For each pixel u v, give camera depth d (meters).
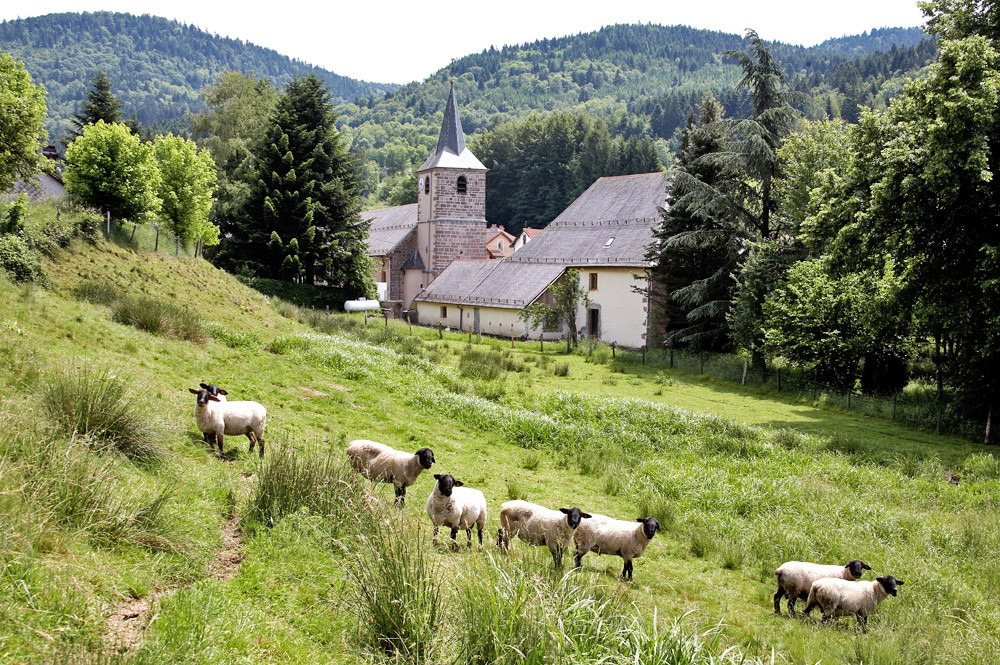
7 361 10.05
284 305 31.17
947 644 7.66
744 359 32.06
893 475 16.09
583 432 17.61
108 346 14.12
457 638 5.44
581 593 6.34
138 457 8.31
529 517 8.98
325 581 6.36
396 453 10.09
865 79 162.38
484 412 18.30
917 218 21.83
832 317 27.42
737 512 12.78
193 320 18.91
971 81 20.41
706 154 34.62
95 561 5.60
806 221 24.64
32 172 19.56
